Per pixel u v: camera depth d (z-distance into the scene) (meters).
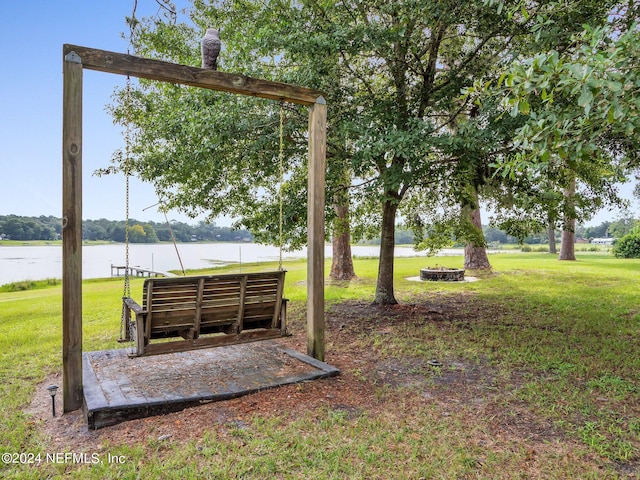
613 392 3.80
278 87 4.35
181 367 4.39
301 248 7.62
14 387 4.13
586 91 2.13
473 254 15.45
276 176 8.04
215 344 4.11
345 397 3.71
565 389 3.92
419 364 4.76
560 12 4.75
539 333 6.15
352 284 12.29
